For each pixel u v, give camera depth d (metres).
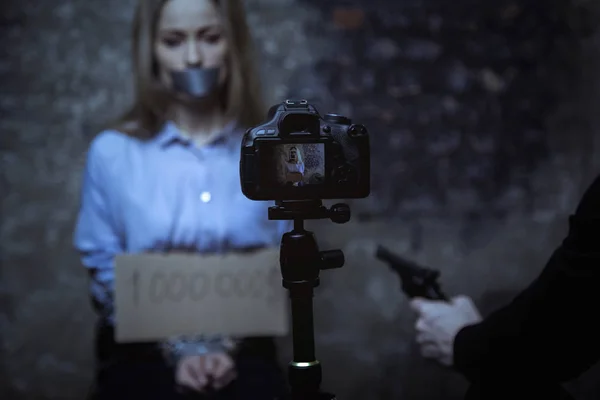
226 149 1.45
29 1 2.42
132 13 2.46
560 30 2.59
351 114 2.53
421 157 2.56
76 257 2.46
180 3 1.37
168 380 1.28
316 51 2.52
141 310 1.36
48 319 2.45
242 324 1.37
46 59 2.44
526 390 0.83
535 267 2.60
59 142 2.45
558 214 2.61
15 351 2.44
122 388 1.27
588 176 2.60
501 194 2.59
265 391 1.27
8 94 2.42
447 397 2.54
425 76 2.55
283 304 1.38
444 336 0.94
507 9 2.57
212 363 1.26
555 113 2.60
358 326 2.54
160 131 1.46
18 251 2.44
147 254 1.37
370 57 2.53
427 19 2.55
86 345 2.46
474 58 2.57
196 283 1.37
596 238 0.73
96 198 1.46
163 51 1.40
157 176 1.43
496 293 2.59
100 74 2.46
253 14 2.48
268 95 2.50
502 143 2.59
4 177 2.43
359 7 2.52
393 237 2.55
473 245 2.58
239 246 1.42
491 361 0.84
